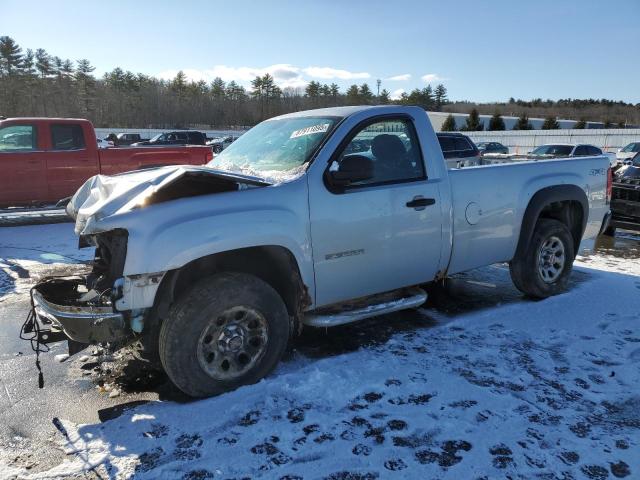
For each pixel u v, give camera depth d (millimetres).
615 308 5004
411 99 120375
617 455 2748
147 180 3344
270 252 3602
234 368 3426
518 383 3525
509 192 4801
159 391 3520
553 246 5297
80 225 3439
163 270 3088
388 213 3977
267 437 2918
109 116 93500
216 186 3459
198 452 2793
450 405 3238
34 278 6328
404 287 4379
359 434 2943
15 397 3441
